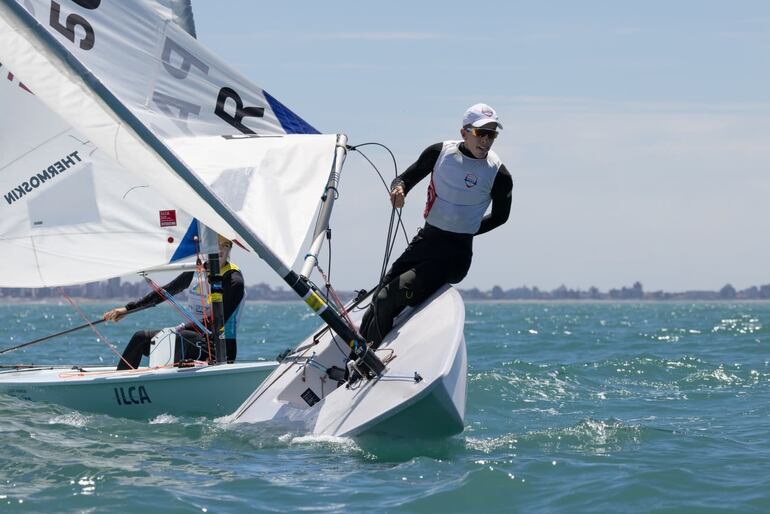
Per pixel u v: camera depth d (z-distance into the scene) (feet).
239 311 98.12
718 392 113.80
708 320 459.32
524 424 89.40
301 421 75.66
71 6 85.20
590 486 61.36
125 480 62.08
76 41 85.56
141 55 88.74
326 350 87.25
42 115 97.14
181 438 76.38
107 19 87.04
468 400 104.17
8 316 554.46
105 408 90.74
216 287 93.56
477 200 74.74
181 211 95.35
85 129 71.97
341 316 79.36
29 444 72.79
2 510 55.26
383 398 67.67
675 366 140.36
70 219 98.32
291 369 86.43
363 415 67.72
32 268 99.96
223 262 97.50
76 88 67.72
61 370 103.09
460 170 73.67
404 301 76.89
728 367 140.05
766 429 85.87
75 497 58.03
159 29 89.40
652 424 89.61
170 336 97.19
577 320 457.68
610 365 141.08
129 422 84.12
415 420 65.51
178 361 96.12
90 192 97.66
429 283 77.00
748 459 70.23
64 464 66.18
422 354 69.77
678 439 78.23
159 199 95.81
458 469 65.31
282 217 81.41
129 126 67.67
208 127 92.53
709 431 84.99
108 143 71.87
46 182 98.37
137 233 96.89
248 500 57.77
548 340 223.10
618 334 259.60
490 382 117.39
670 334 257.14
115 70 87.56
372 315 79.66
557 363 152.25
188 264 99.04
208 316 96.48
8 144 97.81
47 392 92.68
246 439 74.84
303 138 87.51
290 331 297.12
